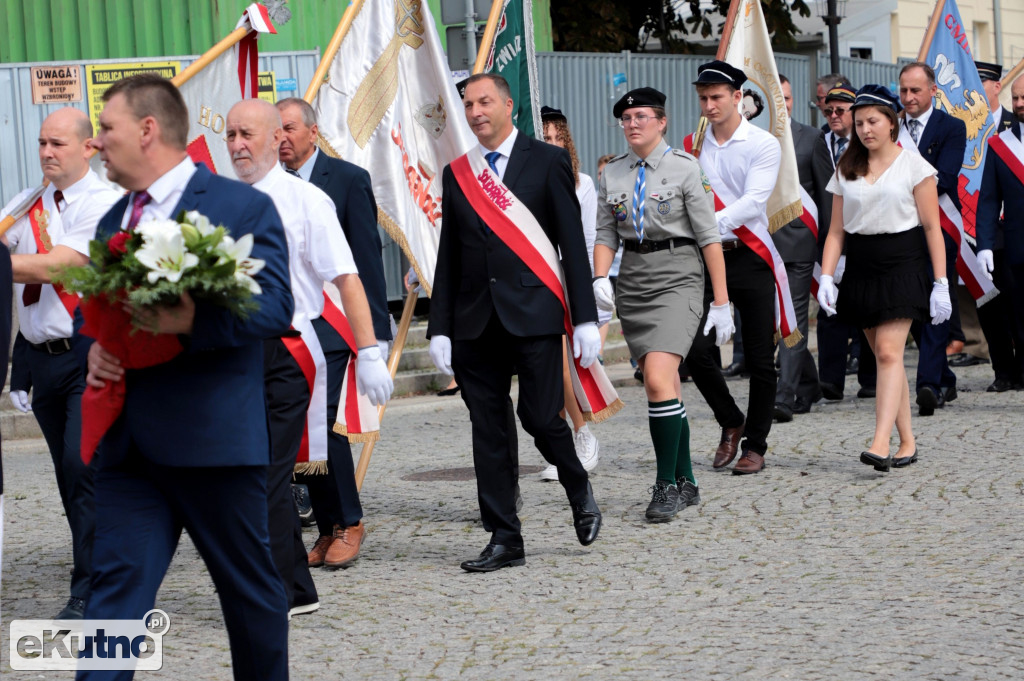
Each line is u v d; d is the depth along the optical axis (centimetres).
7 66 1722
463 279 768
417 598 714
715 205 1013
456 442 1262
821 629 626
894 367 990
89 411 461
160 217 462
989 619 630
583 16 2514
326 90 950
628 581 728
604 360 1781
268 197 467
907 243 989
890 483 959
